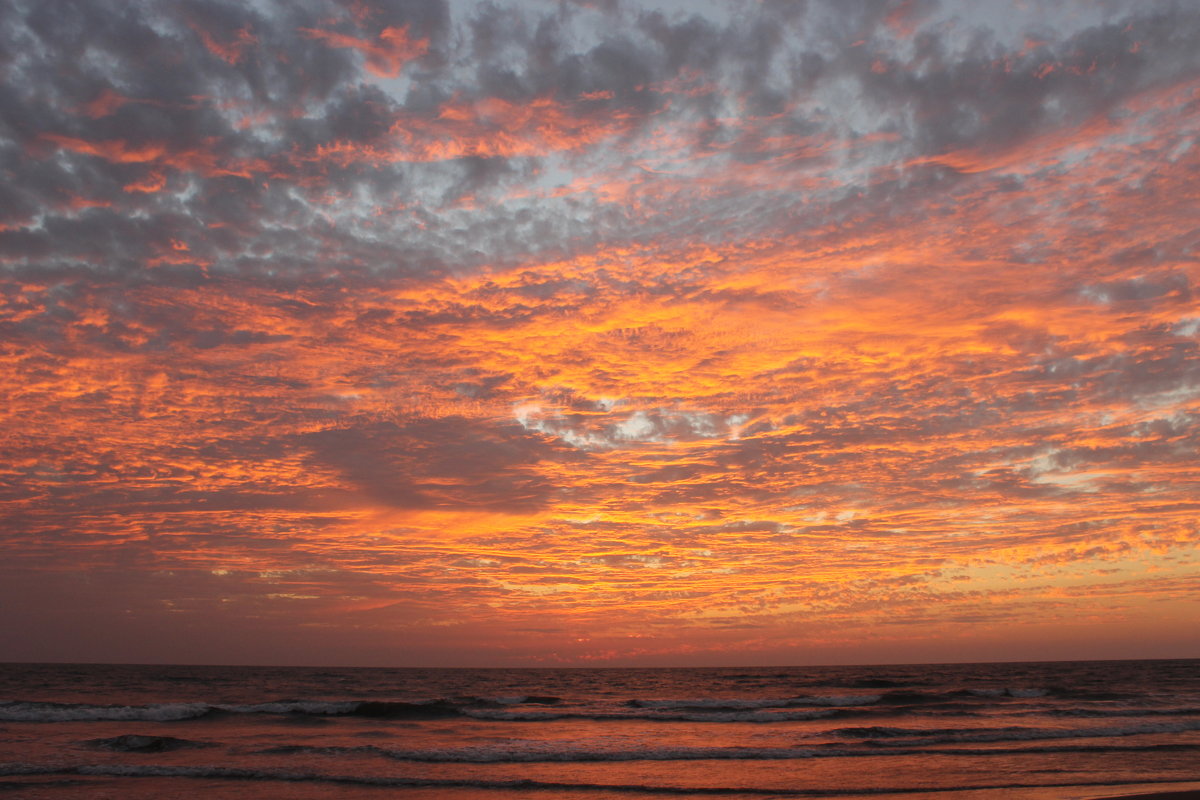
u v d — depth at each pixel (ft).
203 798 52.16
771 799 53.06
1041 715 115.65
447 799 53.26
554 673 445.37
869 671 387.55
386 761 69.87
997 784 57.98
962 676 273.33
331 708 124.57
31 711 110.83
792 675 334.03
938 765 67.56
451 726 106.42
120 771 61.72
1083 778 60.44
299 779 59.93
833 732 94.53
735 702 151.84
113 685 195.21
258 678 259.39
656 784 59.16
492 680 296.30
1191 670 323.98
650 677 335.47
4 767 62.64
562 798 53.88
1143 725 95.09
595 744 82.48
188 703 139.03
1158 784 57.47
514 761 70.69
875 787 57.06
